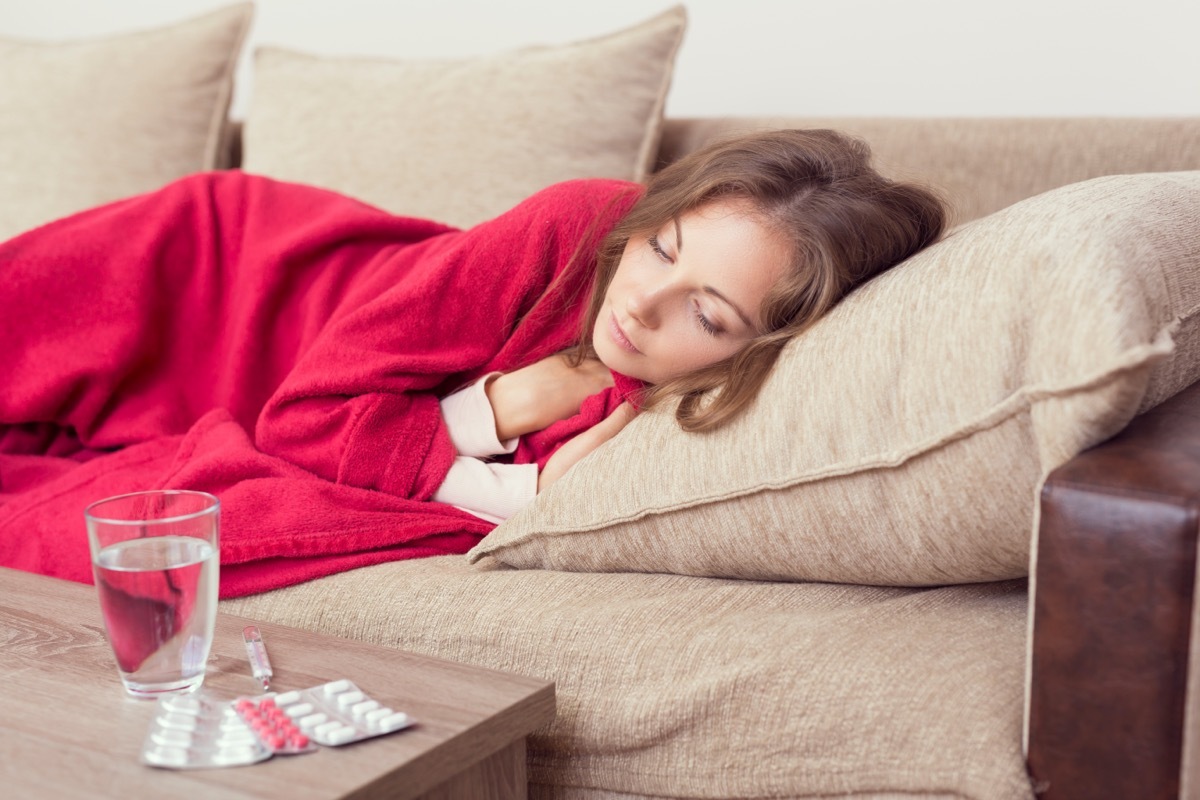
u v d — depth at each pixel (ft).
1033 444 2.41
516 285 3.97
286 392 3.74
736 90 5.92
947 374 2.56
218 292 4.51
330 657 2.48
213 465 3.57
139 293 4.35
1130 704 2.00
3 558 3.57
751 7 5.79
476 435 3.73
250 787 1.91
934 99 5.45
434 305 3.91
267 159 5.67
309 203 4.60
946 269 2.74
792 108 5.79
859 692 2.38
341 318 3.98
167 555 2.23
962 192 4.67
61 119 6.07
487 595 2.98
